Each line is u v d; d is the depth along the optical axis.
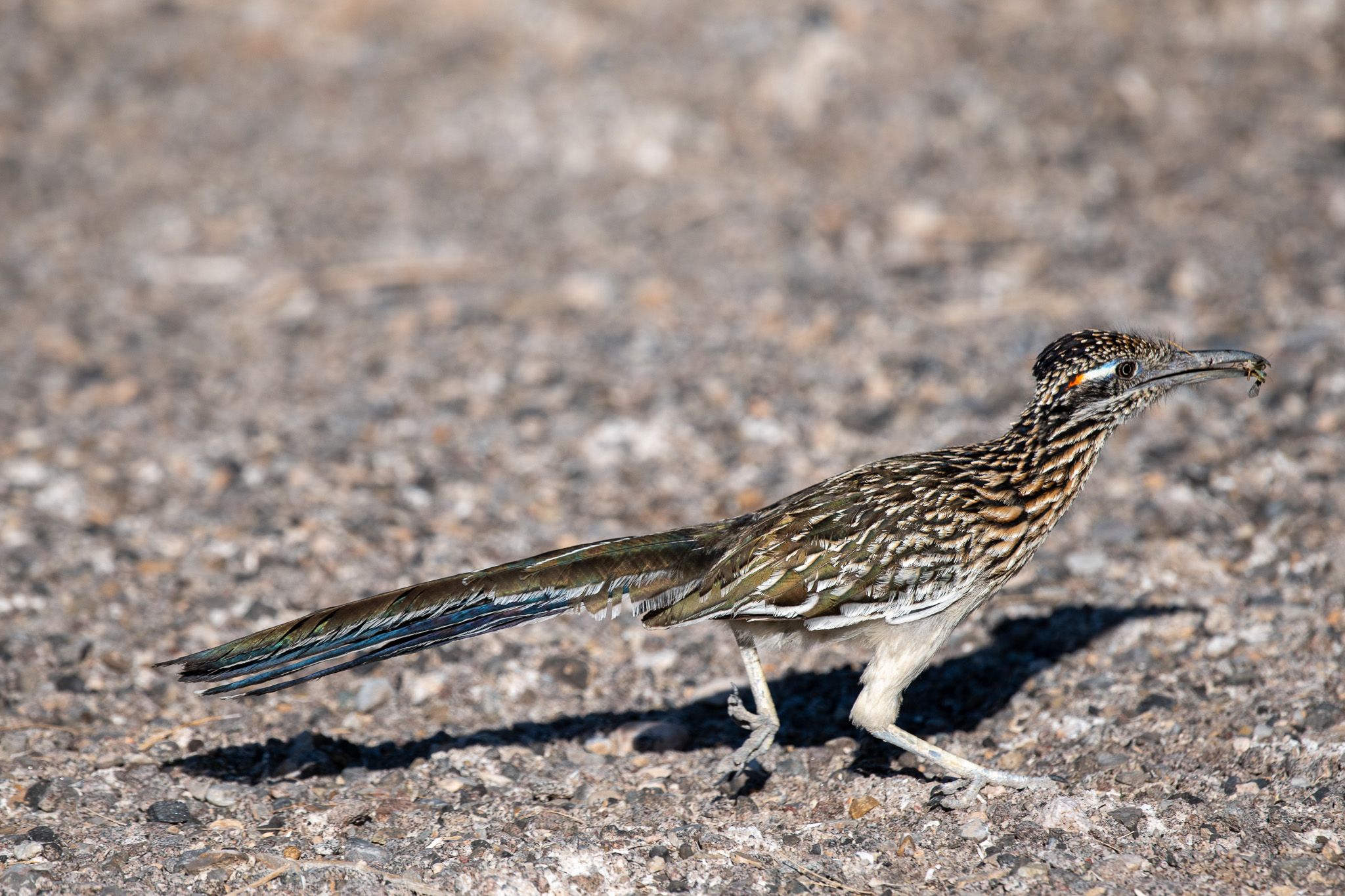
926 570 7.45
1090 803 7.36
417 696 9.13
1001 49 20.67
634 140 19.67
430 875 6.97
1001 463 7.75
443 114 21.31
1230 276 14.76
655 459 12.50
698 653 9.70
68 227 19.19
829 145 18.95
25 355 15.47
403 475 12.46
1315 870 6.66
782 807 7.74
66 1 26.62
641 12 22.80
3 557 10.78
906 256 16.22
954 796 7.55
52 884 6.85
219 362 15.20
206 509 11.81
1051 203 17.05
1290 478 10.85
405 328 15.62
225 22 25.41
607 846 7.18
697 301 15.60
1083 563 10.17
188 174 20.56
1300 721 7.80
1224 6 21.28
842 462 12.23
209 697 8.69
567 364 14.40
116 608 10.13
